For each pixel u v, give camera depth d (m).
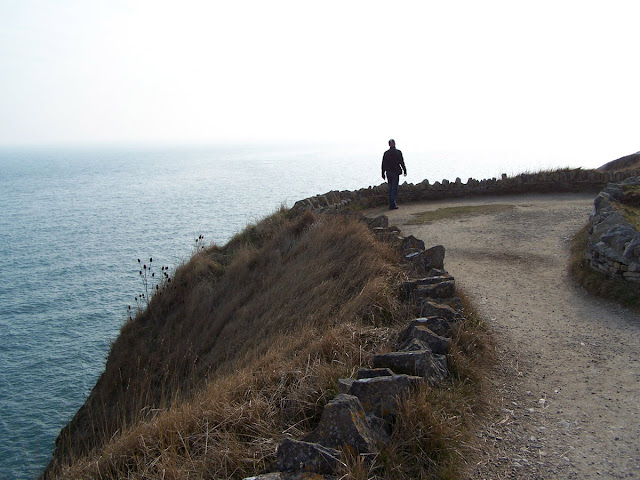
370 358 4.90
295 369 4.70
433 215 14.58
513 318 6.99
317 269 9.05
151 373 9.85
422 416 3.80
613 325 6.52
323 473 3.20
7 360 22.31
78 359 22.19
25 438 15.04
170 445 3.69
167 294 12.80
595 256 8.09
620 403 4.67
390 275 7.64
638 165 20.08
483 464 3.82
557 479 3.62
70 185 139.62
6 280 37.69
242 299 10.61
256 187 100.62
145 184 130.00
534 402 4.79
